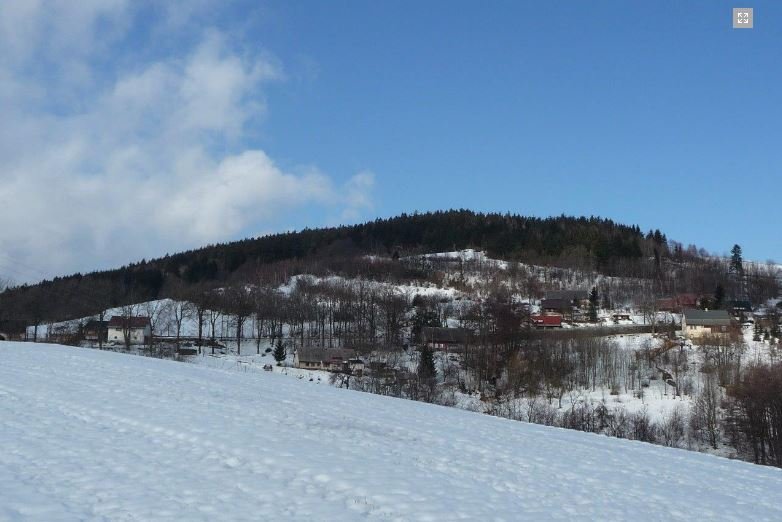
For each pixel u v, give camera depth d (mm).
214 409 23578
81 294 137250
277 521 12219
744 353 88875
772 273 173500
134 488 13430
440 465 18609
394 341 107750
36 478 13555
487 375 82875
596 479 19125
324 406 28500
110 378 29734
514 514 14328
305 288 157000
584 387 77938
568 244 195875
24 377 27984
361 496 14312
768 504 18266
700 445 58688
